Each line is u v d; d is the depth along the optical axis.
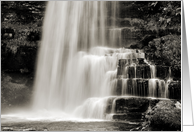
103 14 22.08
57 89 17.31
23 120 12.41
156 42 19.34
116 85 14.20
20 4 20.98
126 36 20.41
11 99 16.94
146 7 22.33
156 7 21.88
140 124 11.09
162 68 14.72
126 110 12.33
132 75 14.56
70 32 20.17
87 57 16.78
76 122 11.62
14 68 18.91
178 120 10.34
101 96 15.06
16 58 18.88
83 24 20.80
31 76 18.56
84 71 16.42
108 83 14.84
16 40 19.53
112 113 12.45
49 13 20.86
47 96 17.41
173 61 17.44
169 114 10.58
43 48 19.12
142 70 14.44
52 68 18.20
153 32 20.34
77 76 16.62
